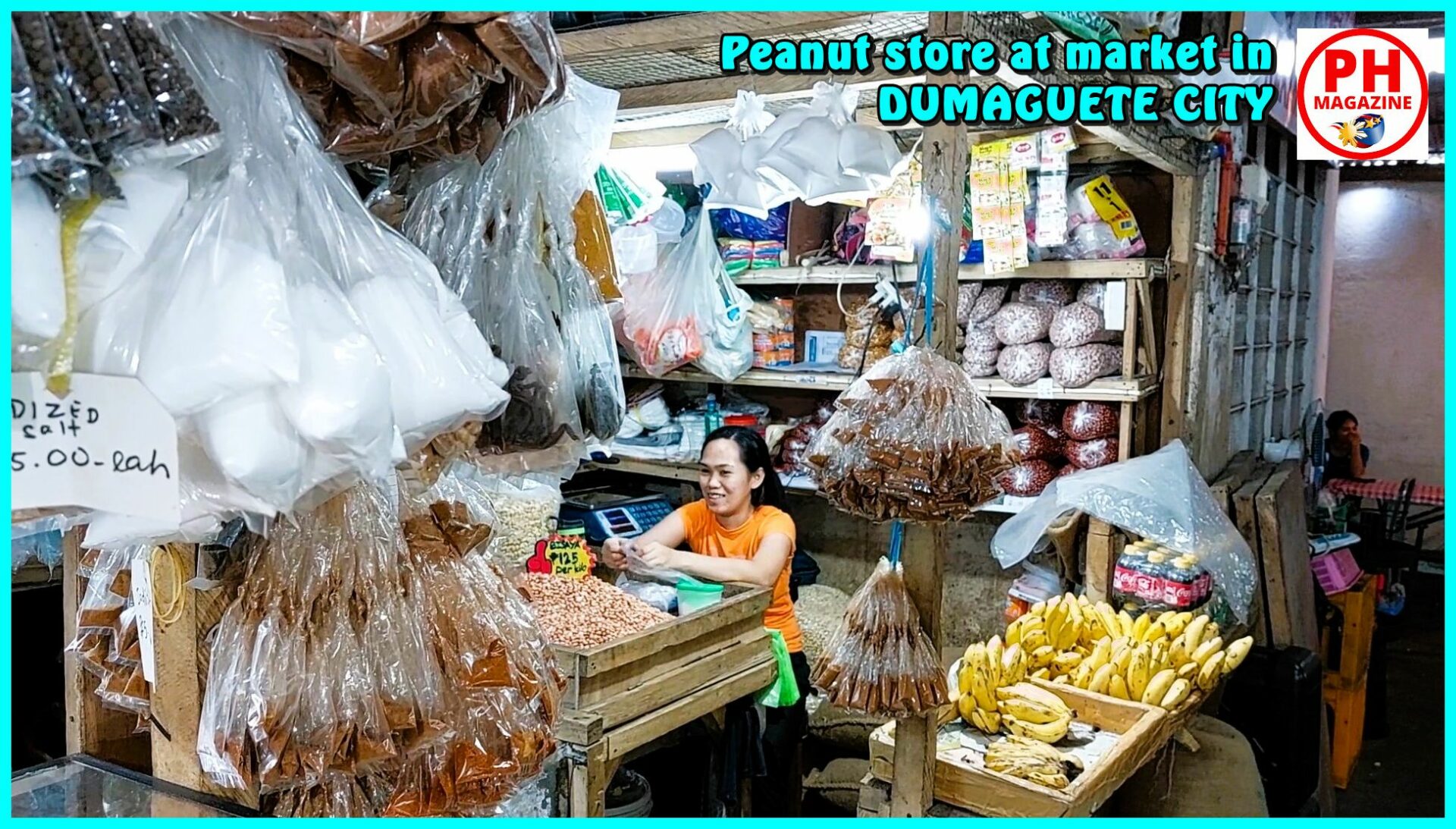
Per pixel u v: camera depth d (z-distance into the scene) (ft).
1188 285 10.53
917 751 5.58
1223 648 9.06
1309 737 9.51
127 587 3.24
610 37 5.40
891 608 5.05
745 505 9.61
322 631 2.54
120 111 1.88
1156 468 9.53
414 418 2.26
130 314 1.95
